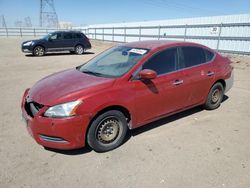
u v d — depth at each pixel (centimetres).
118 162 333
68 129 317
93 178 299
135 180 295
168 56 422
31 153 352
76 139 326
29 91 393
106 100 336
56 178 298
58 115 315
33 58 1516
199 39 1827
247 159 341
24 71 1034
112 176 303
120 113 360
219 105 559
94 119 337
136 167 321
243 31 1548
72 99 321
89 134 338
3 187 281
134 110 373
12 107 548
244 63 1277
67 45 1773
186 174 306
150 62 395
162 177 300
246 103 591
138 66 379
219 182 291
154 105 399
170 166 323
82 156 347
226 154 353
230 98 632
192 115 502
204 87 486
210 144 382
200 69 471
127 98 359
